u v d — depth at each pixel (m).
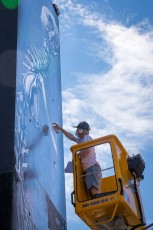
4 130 9.94
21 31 11.64
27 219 10.00
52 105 14.48
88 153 11.37
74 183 11.04
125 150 11.84
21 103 10.78
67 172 11.42
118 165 10.93
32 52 12.56
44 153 12.46
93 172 11.07
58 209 13.40
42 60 13.83
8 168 9.52
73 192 10.97
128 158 11.89
